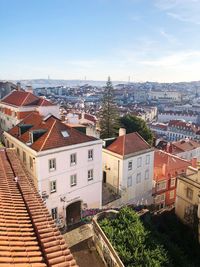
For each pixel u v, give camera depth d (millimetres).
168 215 32094
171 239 27469
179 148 65312
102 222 26031
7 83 73438
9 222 9320
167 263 20375
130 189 37562
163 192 41844
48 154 27641
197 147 68500
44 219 9922
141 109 153750
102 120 61469
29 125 33750
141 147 38656
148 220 29125
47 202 28469
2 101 51062
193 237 28047
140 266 19594
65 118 45281
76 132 31625
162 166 42844
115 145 38312
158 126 122312
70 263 7516
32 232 9000
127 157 35938
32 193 12555
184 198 30234
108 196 36281
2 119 51781
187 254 25516
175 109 198875
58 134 29812
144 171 38906
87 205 32531
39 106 45438
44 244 8148
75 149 29859
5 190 12477
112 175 37594
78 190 31172
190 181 29281
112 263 21109
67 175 29766
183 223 30516
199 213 26609
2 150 22844
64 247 8250
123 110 122875
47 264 7348
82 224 30578
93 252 24656
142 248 21844
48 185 28344
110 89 62344
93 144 31547
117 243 22703
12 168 17172
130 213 27016
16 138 32281
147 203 40188
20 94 49000
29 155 28797
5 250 7570
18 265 6906
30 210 10461
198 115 157375
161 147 65875
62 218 30094
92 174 32312
